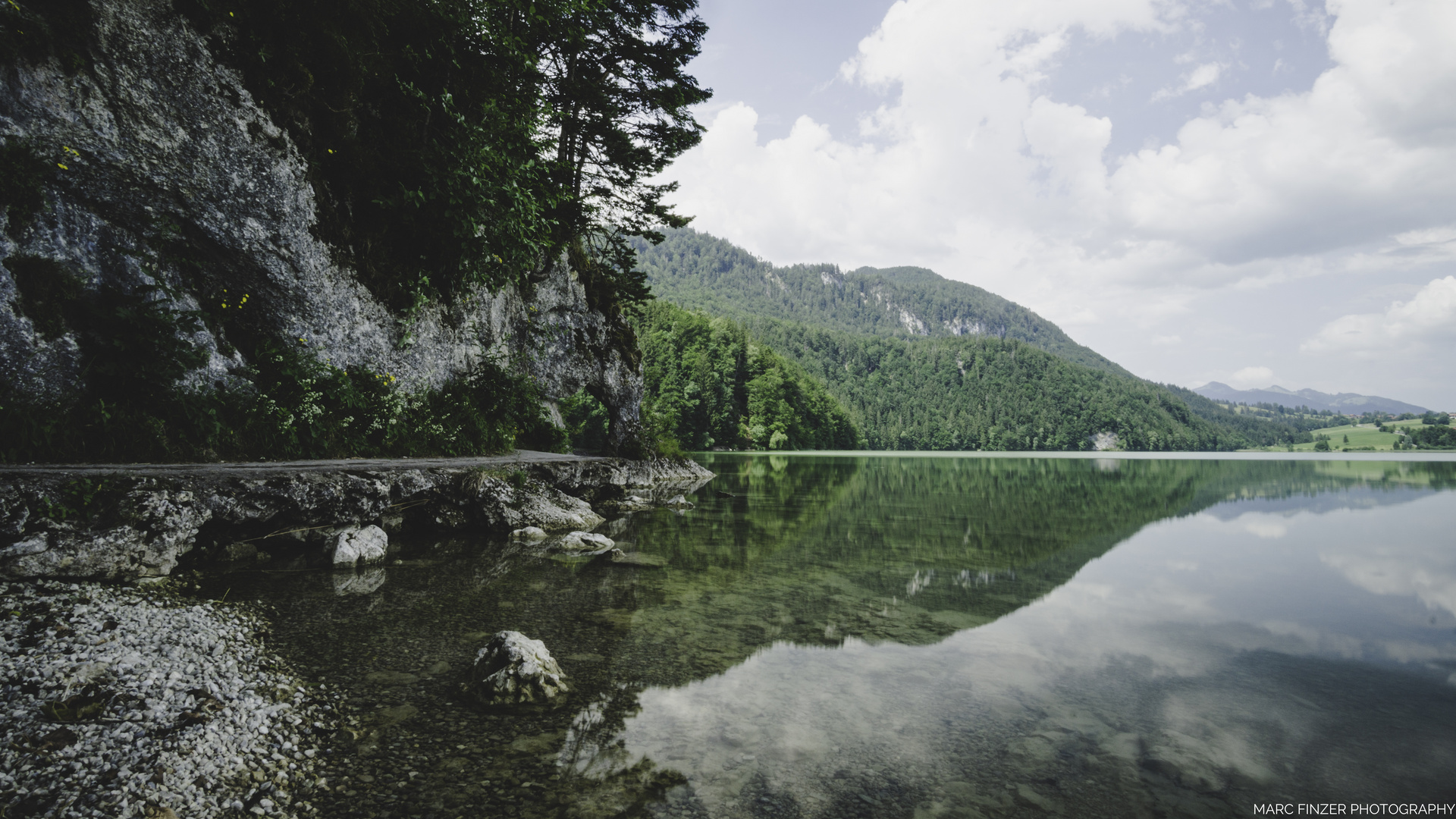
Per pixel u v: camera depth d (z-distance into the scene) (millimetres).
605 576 8422
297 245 9922
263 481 7617
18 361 6598
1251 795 3350
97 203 7625
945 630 6441
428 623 5906
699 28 19047
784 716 4266
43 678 3662
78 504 5828
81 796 2764
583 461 16188
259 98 9273
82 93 7406
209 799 2943
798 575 9062
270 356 9570
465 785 3250
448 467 10883
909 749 3820
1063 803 3244
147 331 7641
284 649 4965
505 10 13828
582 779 3354
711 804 3158
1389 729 4203
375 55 10969
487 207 12664
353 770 3332
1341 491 25797
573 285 21250
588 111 18703
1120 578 9180
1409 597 8117
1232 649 5918
